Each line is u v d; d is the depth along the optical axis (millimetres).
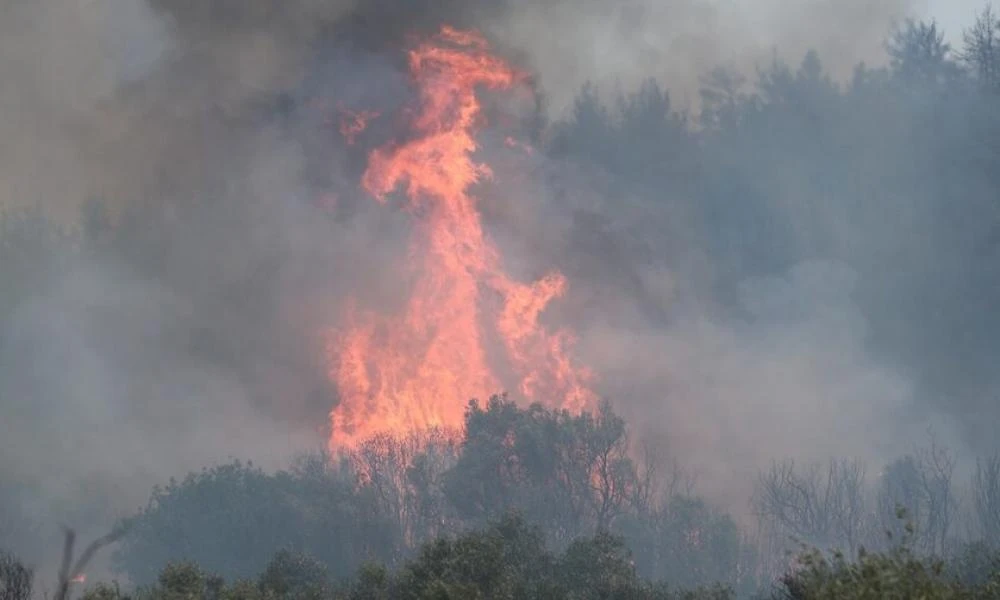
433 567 94625
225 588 95188
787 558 156625
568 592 98500
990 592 51500
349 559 162250
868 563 47438
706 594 102312
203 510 167250
